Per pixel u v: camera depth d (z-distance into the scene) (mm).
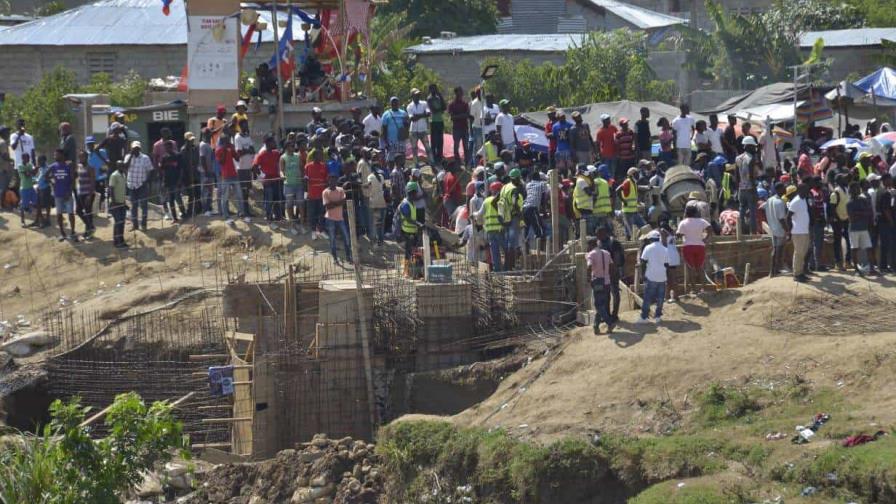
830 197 76875
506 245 82750
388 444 67625
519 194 81688
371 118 100062
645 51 168000
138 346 80250
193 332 80750
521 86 156625
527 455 62375
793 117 114312
